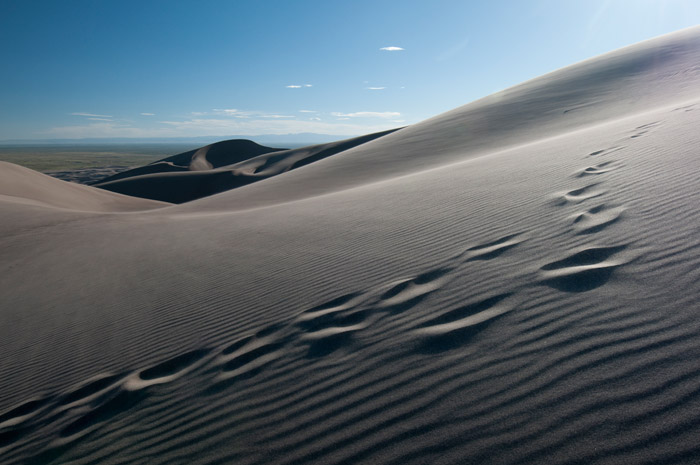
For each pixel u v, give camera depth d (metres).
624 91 19.00
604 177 5.52
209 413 2.57
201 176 50.53
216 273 5.67
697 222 3.39
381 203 8.04
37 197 25.33
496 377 2.21
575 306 2.67
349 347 2.92
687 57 21.41
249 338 3.49
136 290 5.62
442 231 5.15
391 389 2.35
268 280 4.88
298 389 2.58
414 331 2.90
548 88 24.52
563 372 2.12
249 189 21.09
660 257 2.99
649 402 1.80
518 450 1.74
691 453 1.54
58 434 2.76
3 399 3.44
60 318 5.09
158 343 3.83
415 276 3.89
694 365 1.93
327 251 5.52
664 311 2.38
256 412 2.46
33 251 9.85
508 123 19.81
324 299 3.91
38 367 3.87
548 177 6.51
